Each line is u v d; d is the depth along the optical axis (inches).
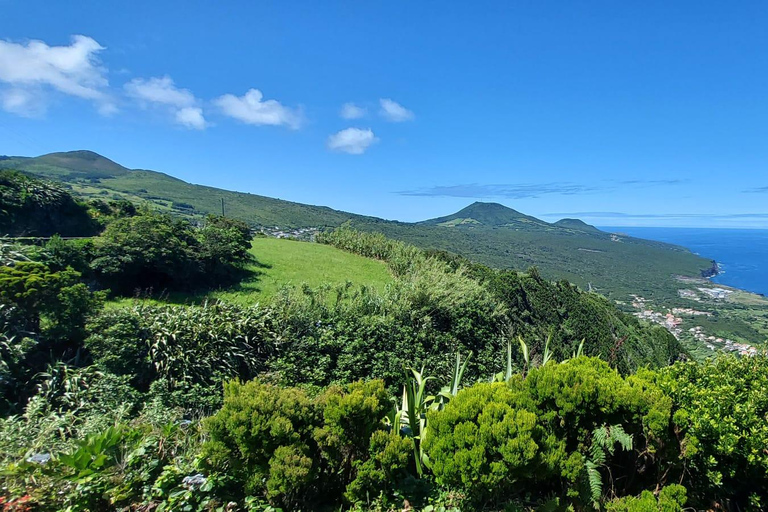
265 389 118.6
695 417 106.1
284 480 99.9
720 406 108.8
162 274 562.3
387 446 108.3
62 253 465.4
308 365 352.5
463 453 98.3
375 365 366.9
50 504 100.5
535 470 100.7
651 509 98.9
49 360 275.1
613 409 107.9
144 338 295.7
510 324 554.9
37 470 106.8
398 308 452.1
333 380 345.7
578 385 109.2
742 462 108.0
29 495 100.4
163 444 121.1
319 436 110.3
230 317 355.6
